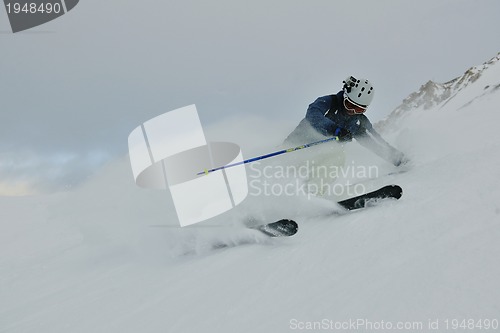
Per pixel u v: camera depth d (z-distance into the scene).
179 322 1.74
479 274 1.43
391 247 1.86
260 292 1.82
